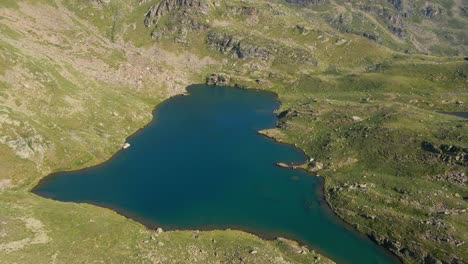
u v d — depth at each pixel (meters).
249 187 136.12
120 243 99.88
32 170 137.25
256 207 124.75
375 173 141.88
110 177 138.88
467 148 134.62
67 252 92.81
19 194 119.69
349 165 150.50
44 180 135.38
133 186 133.38
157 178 139.25
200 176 142.00
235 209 123.06
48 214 107.00
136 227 108.31
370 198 125.75
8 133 141.00
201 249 101.19
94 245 97.38
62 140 153.00
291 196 132.12
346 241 111.25
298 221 119.06
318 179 144.25
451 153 137.12
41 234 97.19
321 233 114.12
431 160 138.75
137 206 121.50
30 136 144.62
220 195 130.25
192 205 123.81
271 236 111.50
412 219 113.50
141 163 150.12
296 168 151.50
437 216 112.69
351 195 128.75
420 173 135.62
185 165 150.00
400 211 117.94
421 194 122.19
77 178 137.50
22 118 148.75
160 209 120.56
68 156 148.00
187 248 101.25
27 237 94.75
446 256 101.25
